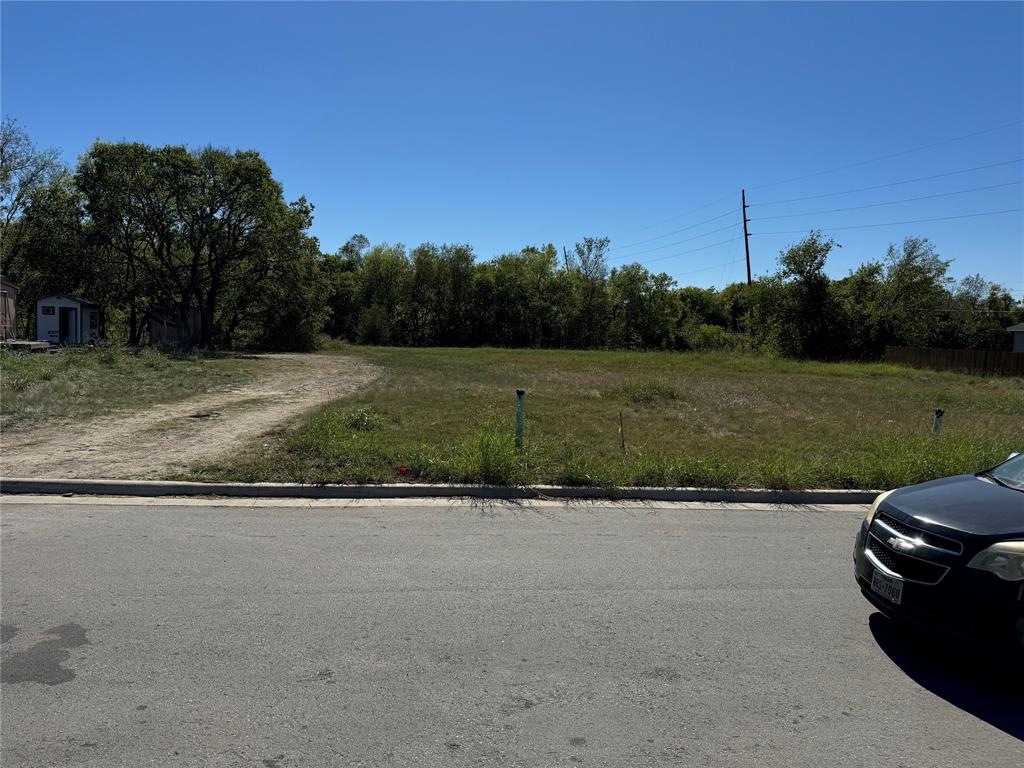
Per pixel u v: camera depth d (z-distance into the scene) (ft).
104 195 122.42
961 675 12.08
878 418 49.90
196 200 126.62
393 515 21.91
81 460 27.71
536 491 24.89
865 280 162.30
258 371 82.48
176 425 37.24
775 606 15.07
